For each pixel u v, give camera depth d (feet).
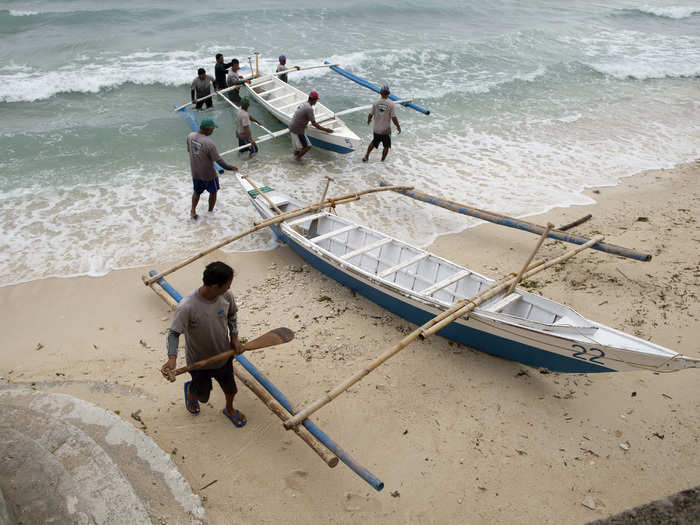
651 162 38.78
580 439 16.69
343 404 17.90
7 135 37.73
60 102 44.16
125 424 14.78
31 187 31.73
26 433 13.74
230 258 26.73
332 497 14.56
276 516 13.89
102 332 21.16
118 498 12.12
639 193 33.96
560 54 64.08
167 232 28.45
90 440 13.65
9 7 65.51
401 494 14.78
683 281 24.20
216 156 27.30
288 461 15.61
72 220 28.86
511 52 63.36
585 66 60.08
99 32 59.67
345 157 38.73
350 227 25.71
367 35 65.72
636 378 19.15
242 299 23.52
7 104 42.98
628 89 54.95
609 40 71.46
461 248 27.99
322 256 24.11
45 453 12.78
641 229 29.22
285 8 71.15
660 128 45.37
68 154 35.88
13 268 24.73
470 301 18.89
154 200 31.37
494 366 20.01
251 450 15.88
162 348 20.43
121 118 41.91
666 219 30.45
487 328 19.21
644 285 24.03
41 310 22.27
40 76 47.03
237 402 17.65
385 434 16.83
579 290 23.85
